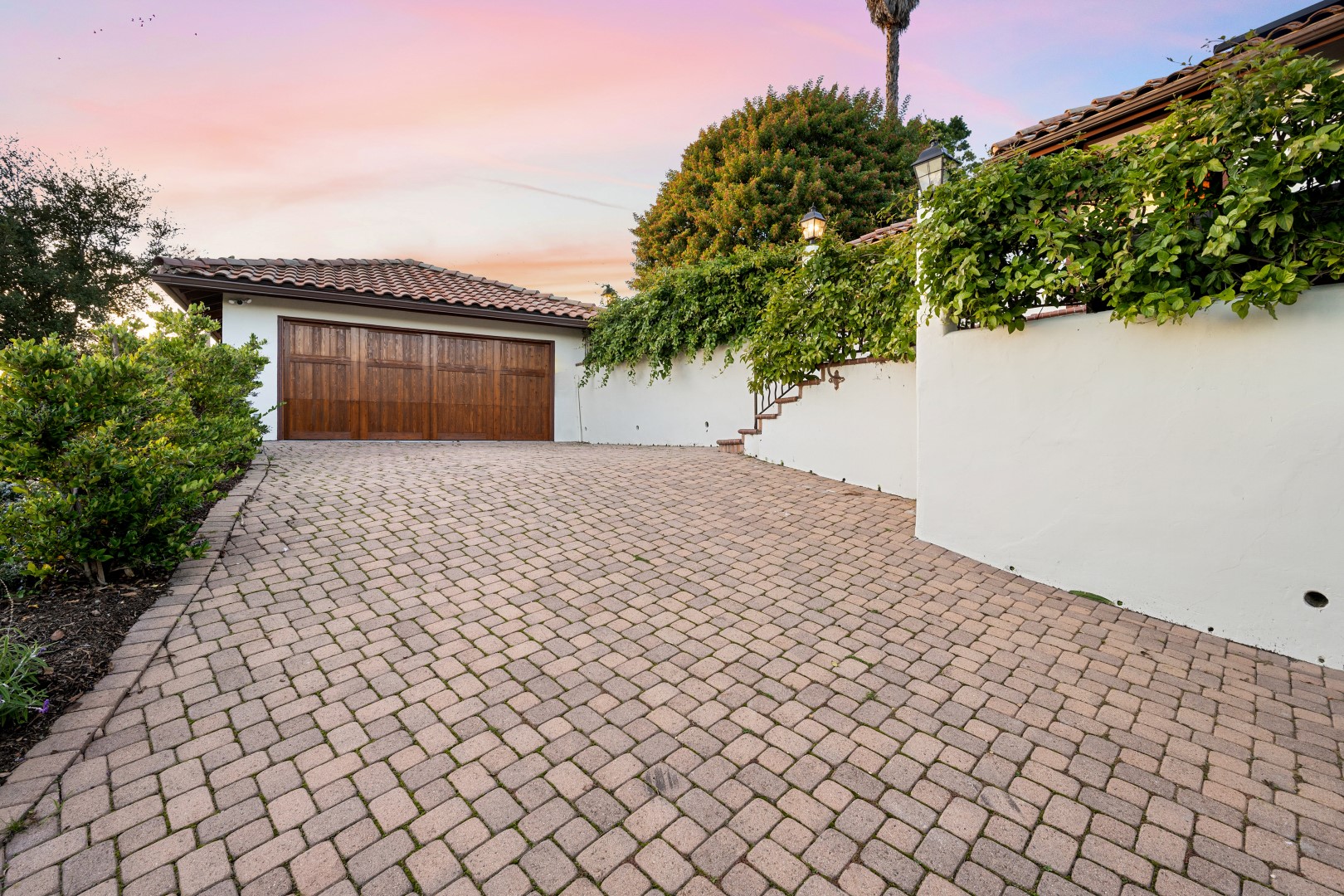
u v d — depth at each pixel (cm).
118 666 271
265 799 199
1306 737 244
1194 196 322
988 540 442
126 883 165
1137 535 362
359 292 980
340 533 470
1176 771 223
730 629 336
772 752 232
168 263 874
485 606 356
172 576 374
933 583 405
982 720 254
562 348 1270
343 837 184
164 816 190
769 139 1780
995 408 437
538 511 550
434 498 579
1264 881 173
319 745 229
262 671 279
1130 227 352
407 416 1088
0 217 1595
